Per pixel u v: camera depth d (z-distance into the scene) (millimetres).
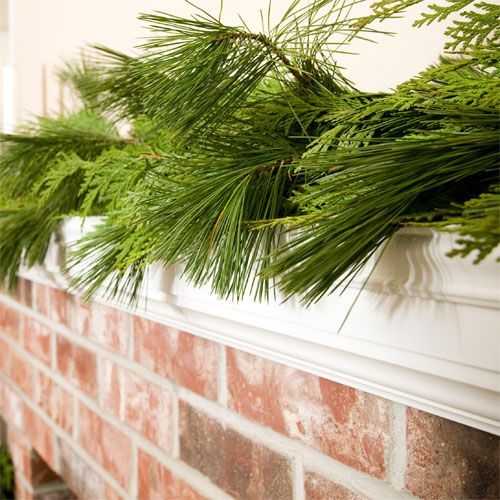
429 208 354
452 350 359
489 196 276
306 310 463
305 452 563
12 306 1413
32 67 1565
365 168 331
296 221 369
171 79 448
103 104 644
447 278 344
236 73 449
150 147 674
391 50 601
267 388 610
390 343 402
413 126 413
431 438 442
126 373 887
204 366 708
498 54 344
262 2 751
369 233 314
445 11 368
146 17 458
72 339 1074
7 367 1489
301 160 370
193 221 434
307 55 458
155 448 818
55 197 783
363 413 498
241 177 444
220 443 685
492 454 399
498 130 319
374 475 490
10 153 761
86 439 1033
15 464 1487
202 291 564
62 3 1360
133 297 644
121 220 542
